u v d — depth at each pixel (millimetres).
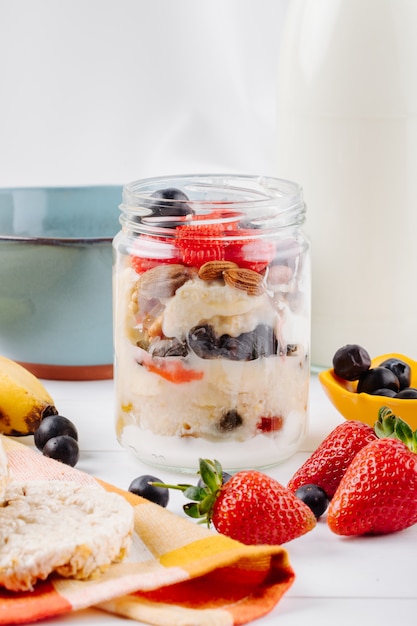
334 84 841
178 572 609
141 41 1104
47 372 874
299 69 853
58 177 1135
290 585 614
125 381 736
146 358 720
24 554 608
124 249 739
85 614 609
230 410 715
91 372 872
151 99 1118
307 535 671
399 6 831
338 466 693
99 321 851
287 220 732
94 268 837
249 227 715
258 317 712
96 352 862
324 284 871
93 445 770
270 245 717
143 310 718
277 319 720
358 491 655
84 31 1104
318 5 846
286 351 727
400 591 628
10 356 876
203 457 722
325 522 682
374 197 850
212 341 709
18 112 1125
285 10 1092
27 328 854
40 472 697
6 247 834
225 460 722
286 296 726
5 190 938
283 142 876
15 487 666
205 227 710
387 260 858
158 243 721
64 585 610
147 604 607
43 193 939
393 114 838
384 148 843
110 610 606
